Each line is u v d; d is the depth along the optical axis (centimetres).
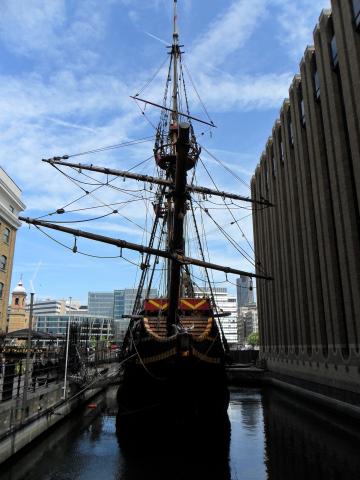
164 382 1970
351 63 2500
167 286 2905
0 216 4534
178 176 1510
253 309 19875
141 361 2033
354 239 2512
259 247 5131
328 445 1720
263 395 3500
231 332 16162
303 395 3123
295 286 3684
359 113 2420
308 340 3400
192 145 2381
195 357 1953
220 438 1889
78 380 2642
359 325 2420
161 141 2648
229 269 1853
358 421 2116
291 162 3819
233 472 1386
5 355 2744
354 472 1367
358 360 2420
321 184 3012
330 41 2880
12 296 7788
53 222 1539
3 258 4688
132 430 2058
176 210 1628
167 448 1708
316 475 1345
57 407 2047
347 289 2577
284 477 1330
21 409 1520
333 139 2794
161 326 2205
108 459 1535
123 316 2553
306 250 3394
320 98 3041
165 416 2011
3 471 1359
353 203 2569
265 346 4884
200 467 1441
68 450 1661
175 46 3300
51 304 12988
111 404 3080
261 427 2145
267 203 2573
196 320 2264
